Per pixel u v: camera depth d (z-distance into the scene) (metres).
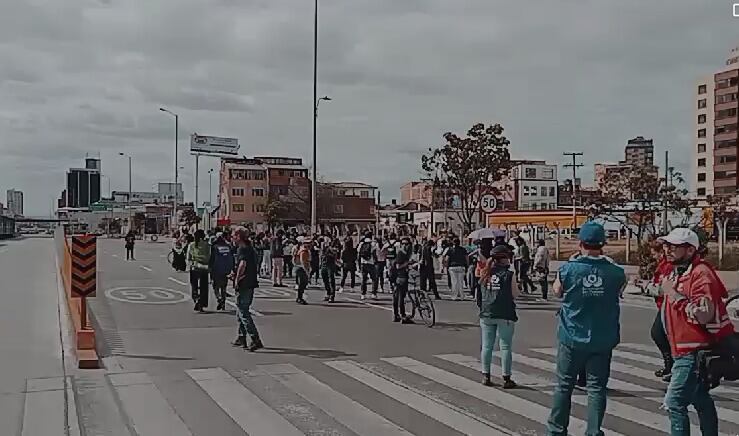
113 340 13.56
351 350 12.51
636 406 8.48
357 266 30.75
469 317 17.53
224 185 105.31
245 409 8.44
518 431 7.45
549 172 111.44
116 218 139.38
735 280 26.80
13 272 31.80
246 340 13.23
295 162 110.56
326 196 100.00
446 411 8.28
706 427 5.99
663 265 9.56
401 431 7.48
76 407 8.59
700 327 5.80
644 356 12.02
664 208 36.25
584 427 7.60
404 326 15.74
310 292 24.19
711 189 115.88
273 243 26.83
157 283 27.12
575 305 6.43
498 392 9.24
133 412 8.34
